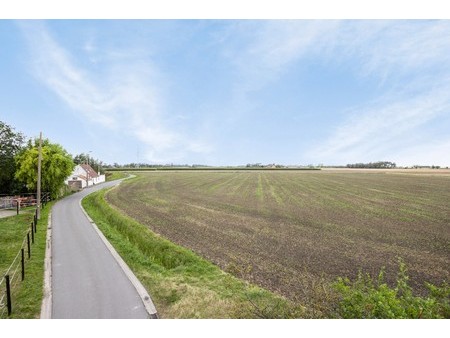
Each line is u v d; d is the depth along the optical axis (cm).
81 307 1003
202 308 985
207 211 3131
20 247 1722
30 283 1199
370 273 1450
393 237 2098
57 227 2281
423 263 1602
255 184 6588
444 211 3138
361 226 2428
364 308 808
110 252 1631
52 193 4041
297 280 1326
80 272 1327
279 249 1792
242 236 2092
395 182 7100
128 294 1103
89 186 6450
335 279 1357
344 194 4659
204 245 1864
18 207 2931
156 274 1323
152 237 1995
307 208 3328
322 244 1909
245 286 1203
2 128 4034
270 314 922
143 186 6156
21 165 3797
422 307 781
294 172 12825
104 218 2814
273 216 2850
